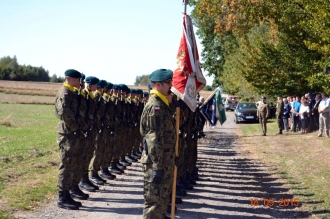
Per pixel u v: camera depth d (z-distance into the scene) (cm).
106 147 955
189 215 691
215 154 1467
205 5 2280
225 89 5722
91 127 791
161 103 513
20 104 4297
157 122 500
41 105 4272
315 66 2245
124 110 1045
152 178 502
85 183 839
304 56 2278
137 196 801
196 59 749
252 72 2620
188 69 687
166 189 514
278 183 935
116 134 1027
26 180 863
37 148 1299
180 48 698
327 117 1733
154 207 506
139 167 1136
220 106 1473
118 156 1045
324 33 1520
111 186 888
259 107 2108
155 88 522
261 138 1956
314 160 1195
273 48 2512
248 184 941
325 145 1484
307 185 891
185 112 827
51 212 673
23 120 2392
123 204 741
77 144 700
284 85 2505
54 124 2236
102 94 907
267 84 2598
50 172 963
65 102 682
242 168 1160
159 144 497
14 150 1211
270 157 1334
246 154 1459
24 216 638
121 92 1048
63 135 695
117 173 1030
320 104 1753
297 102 2153
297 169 1082
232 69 4397
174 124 527
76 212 683
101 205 732
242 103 3244
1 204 679
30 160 1083
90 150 811
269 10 2064
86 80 791
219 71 5416
